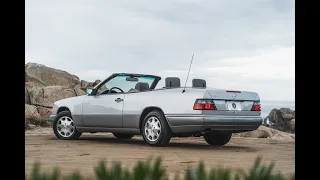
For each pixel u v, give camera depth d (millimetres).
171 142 10984
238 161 7066
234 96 8812
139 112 9352
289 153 8617
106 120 9984
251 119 8922
